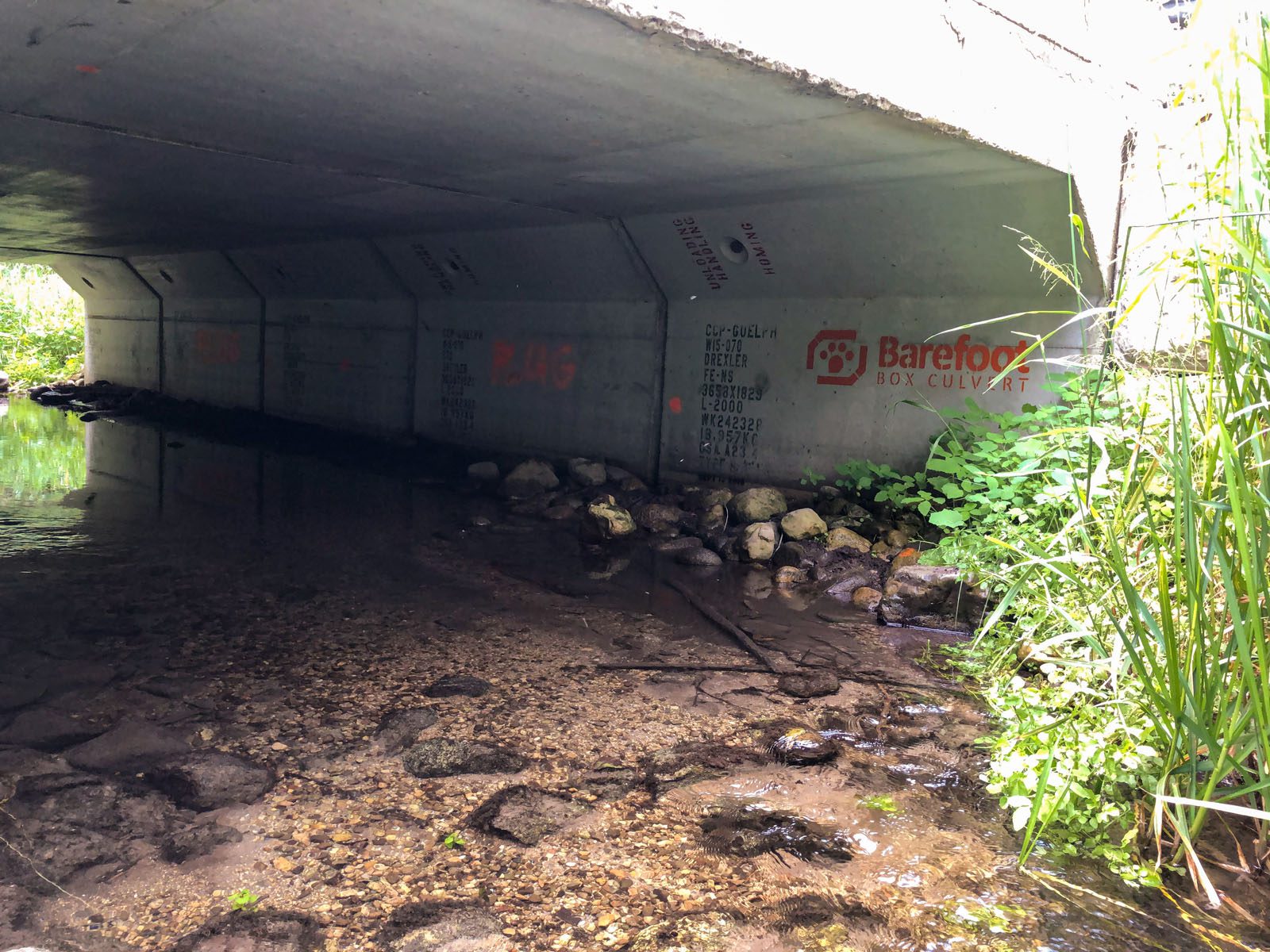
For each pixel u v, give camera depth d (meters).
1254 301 2.66
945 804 3.40
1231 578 2.68
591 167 6.23
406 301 12.08
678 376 8.96
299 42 3.94
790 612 5.79
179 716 3.93
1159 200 5.84
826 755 3.74
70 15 3.75
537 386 10.46
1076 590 3.86
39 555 6.47
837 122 4.68
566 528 8.09
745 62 3.81
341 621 5.29
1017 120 5.10
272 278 14.11
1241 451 2.77
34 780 3.33
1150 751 3.16
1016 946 2.58
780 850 3.05
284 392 14.62
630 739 3.88
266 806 3.24
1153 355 3.65
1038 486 5.57
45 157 6.94
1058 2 5.36
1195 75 3.09
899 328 7.24
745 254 7.90
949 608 5.52
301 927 2.59
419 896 2.75
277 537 7.33
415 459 11.37
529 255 9.66
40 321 24.05
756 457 8.38
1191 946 2.60
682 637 5.25
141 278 17.41
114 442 12.89
